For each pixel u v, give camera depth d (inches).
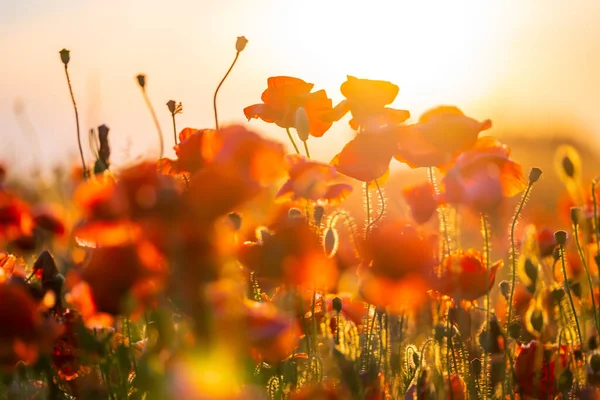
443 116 47.7
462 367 50.9
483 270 48.6
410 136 48.0
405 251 45.8
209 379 35.1
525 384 50.3
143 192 36.6
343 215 47.9
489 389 49.8
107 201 37.6
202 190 36.6
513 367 51.1
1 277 49.8
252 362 44.7
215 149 38.7
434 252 47.8
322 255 42.6
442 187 48.1
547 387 50.3
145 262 37.5
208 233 36.4
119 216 37.4
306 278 42.6
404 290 46.5
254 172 38.0
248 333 36.1
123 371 44.6
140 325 51.3
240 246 42.3
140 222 36.7
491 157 47.5
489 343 48.6
